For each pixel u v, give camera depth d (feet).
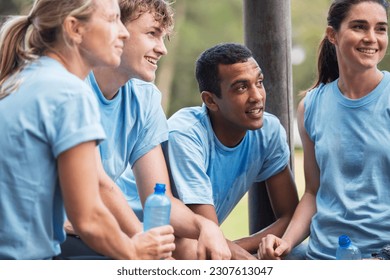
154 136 19.90
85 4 15.46
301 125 21.49
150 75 18.90
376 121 19.94
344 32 19.90
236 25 91.30
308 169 21.49
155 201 17.10
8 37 15.79
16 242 15.05
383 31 19.92
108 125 19.04
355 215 19.77
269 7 22.80
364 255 19.60
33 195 14.93
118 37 15.89
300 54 88.48
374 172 19.76
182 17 90.89
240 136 21.02
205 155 20.88
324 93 21.01
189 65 91.20
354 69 19.99
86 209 14.82
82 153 14.82
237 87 20.21
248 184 21.88
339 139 20.26
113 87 18.88
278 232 21.76
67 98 14.92
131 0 18.53
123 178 21.52
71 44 15.58
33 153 14.87
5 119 14.97
